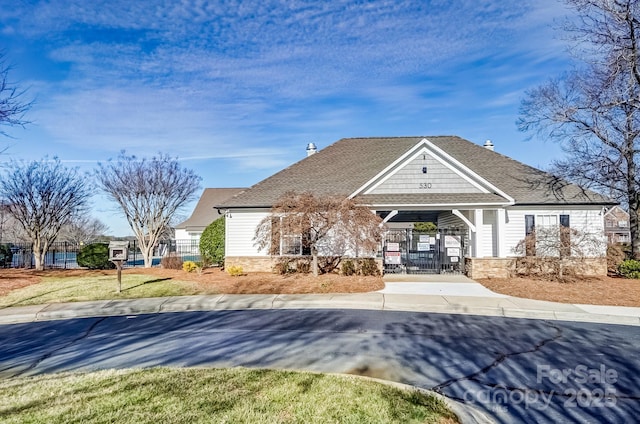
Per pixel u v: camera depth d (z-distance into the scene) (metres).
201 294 13.45
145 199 24.94
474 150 22.95
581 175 20.00
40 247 22.53
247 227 19.41
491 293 13.25
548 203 18.42
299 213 15.86
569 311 10.48
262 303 11.93
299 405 4.61
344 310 11.22
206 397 4.84
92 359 6.95
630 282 15.27
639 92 17.95
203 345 7.71
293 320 9.94
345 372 6.14
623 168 19.97
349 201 16.02
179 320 10.16
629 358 6.88
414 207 17.36
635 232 19.44
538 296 12.56
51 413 4.39
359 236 15.45
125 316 10.86
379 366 6.43
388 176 18.64
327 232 17.45
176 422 4.16
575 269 16.56
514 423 4.56
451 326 9.26
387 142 24.11
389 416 4.32
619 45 17.86
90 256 21.39
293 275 17.09
